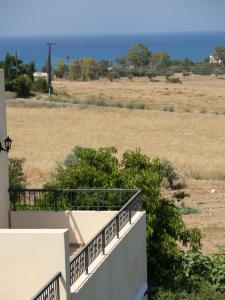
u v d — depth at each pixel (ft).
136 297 74.13
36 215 80.18
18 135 302.04
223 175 216.54
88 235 79.10
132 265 73.82
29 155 248.52
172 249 93.04
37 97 447.42
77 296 57.16
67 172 102.32
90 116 360.69
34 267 56.80
